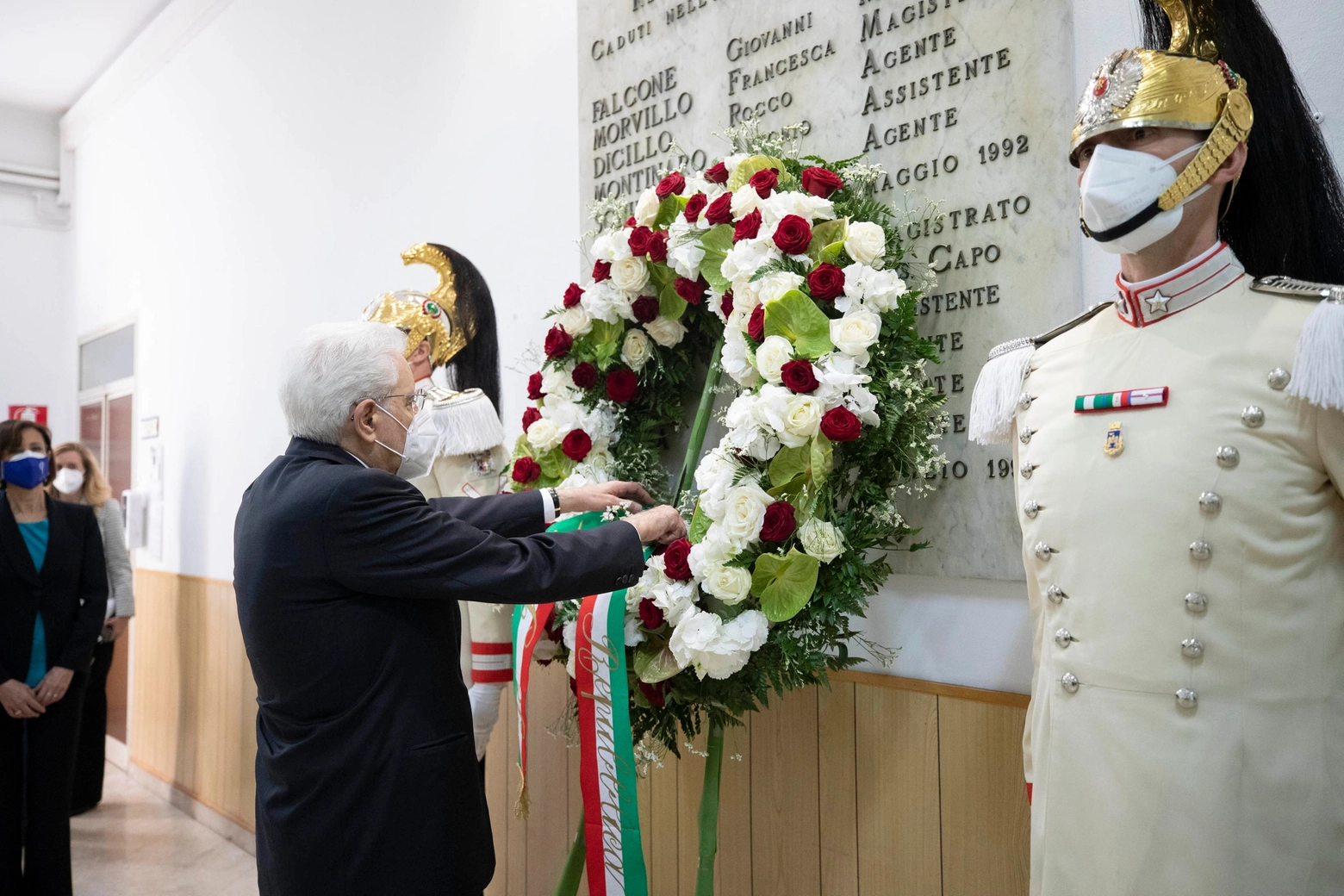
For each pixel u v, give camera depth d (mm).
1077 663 1175
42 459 3121
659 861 2346
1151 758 1094
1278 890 1041
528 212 2781
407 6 3293
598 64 2545
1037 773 1237
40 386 6711
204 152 4621
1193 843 1060
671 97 2350
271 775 1520
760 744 2115
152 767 4941
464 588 1456
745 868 2135
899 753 1868
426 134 3189
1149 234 1144
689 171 2293
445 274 2871
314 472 1507
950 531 1788
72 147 6547
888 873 1876
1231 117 1119
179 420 4805
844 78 1983
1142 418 1154
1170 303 1172
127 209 5582
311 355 1572
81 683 3115
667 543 1742
